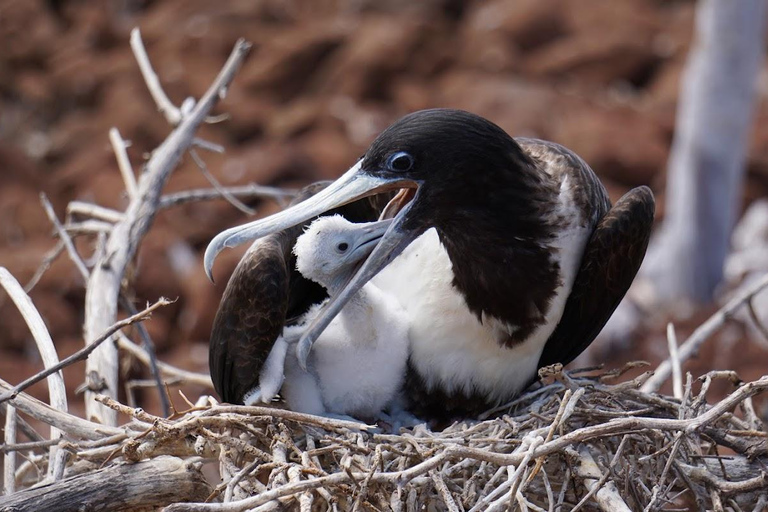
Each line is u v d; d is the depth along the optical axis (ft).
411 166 25.58
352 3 79.10
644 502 23.71
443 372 27.12
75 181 66.28
